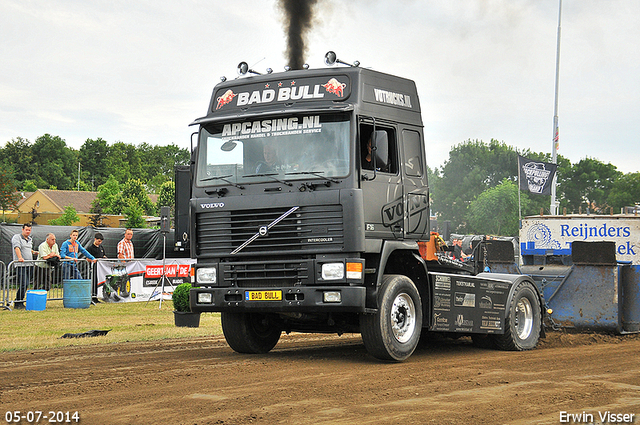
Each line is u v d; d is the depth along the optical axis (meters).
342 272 8.04
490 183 91.56
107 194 97.50
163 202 103.06
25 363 8.55
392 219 8.71
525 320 10.77
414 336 8.77
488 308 10.02
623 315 11.51
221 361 8.76
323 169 8.27
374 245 8.32
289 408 5.82
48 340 10.91
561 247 17.94
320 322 9.58
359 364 8.45
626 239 17.30
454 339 11.66
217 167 8.89
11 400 6.21
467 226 88.12
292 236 8.32
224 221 8.72
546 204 88.12
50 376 7.48
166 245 25.59
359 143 8.31
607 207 94.62
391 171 8.90
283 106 8.77
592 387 6.82
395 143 8.97
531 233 18.39
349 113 8.34
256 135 8.72
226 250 8.69
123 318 14.80
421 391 6.58
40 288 17.50
